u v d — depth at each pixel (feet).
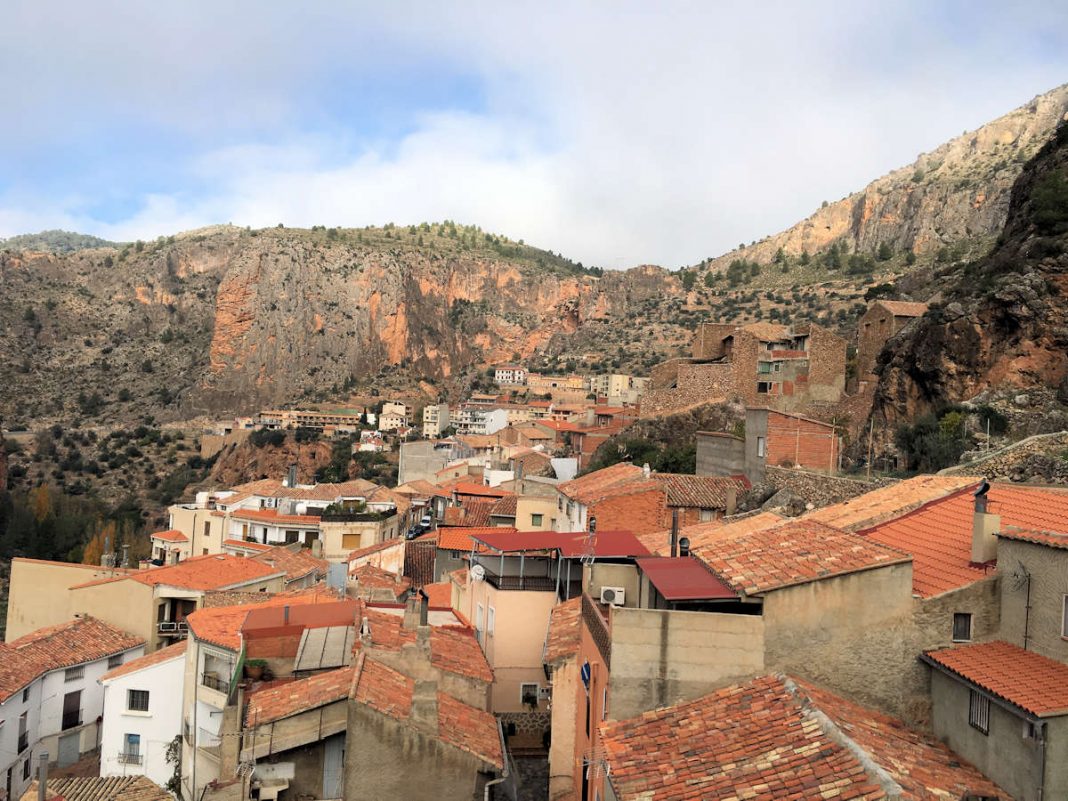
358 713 72.13
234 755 79.71
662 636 59.88
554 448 451.12
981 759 53.83
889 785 45.09
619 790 51.62
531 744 100.58
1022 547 59.72
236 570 185.26
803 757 49.78
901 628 60.90
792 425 186.39
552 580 111.86
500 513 229.86
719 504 176.55
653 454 270.67
